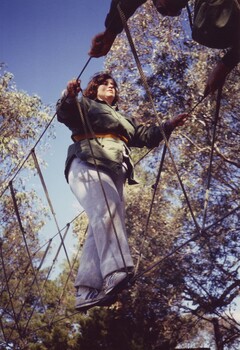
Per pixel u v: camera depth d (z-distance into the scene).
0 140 14.97
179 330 15.72
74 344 13.62
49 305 17.05
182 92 12.86
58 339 13.61
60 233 2.92
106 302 2.42
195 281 14.42
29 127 15.67
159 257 14.52
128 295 14.77
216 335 14.60
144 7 13.57
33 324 14.59
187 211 14.11
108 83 2.85
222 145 13.48
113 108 2.77
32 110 15.61
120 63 13.84
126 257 2.39
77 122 2.64
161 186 14.59
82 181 2.55
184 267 14.30
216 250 13.94
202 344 18.84
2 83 15.84
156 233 14.73
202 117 12.90
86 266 2.51
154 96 13.16
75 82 2.42
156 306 14.98
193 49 13.28
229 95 12.52
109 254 2.38
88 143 2.49
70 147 2.69
